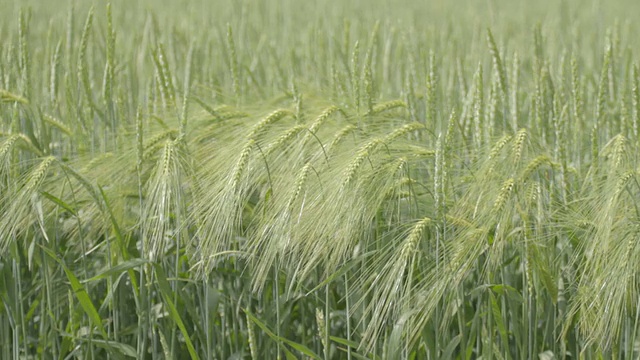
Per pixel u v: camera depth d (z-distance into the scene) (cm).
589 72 990
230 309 685
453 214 560
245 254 562
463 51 1268
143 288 600
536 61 741
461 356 579
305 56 1190
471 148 662
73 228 685
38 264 658
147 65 1067
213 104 812
